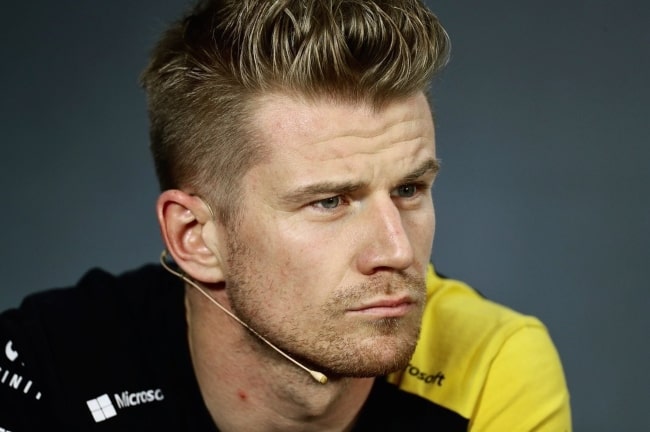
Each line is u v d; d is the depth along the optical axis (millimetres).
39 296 4695
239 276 3631
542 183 7609
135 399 4141
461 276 7570
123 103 7887
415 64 3379
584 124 7621
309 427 3953
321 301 3412
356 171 3318
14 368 4195
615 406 7262
